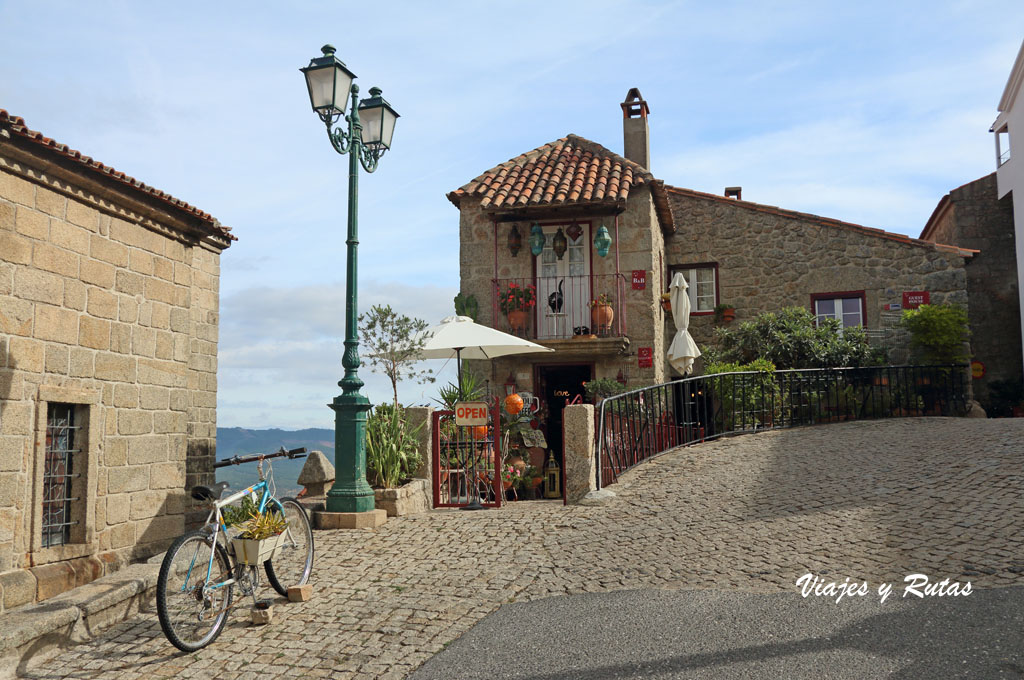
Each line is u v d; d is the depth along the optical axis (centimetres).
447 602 537
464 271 1481
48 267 566
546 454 1309
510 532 734
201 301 1030
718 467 934
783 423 1234
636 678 386
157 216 681
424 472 922
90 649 475
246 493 559
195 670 441
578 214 1424
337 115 828
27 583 518
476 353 1234
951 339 1354
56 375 570
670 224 1583
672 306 1373
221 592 503
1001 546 555
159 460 686
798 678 368
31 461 543
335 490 796
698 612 474
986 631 406
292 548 603
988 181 1822
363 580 600
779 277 1559
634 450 1013
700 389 1299
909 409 1311
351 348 823
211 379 1045
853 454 934
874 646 400
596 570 593
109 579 548
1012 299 1778
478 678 405
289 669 436
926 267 1470
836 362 1370
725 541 641
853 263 1515
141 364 668
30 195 552
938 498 698
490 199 1403
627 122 1731
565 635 455
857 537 614
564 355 1418
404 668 427
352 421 809
